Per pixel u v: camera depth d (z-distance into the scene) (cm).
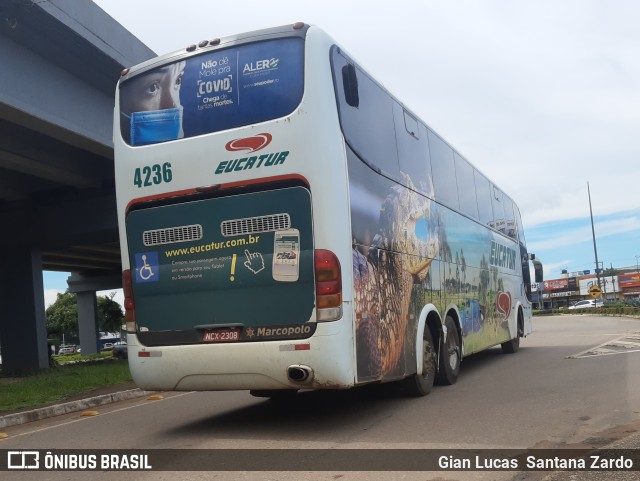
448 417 739
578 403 790
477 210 1279
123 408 1047
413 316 852
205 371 686
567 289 9131
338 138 670
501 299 1438
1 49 1370
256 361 661
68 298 8769
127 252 741
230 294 684
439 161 1046
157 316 720
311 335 645
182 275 707
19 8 1323
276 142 669
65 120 1571
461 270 1118
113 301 5475
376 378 709
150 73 750
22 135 1739
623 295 7750
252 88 692
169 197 715
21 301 2420
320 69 670
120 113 759
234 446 640
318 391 1040
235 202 684
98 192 2227
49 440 758
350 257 666
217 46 718
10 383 1548
